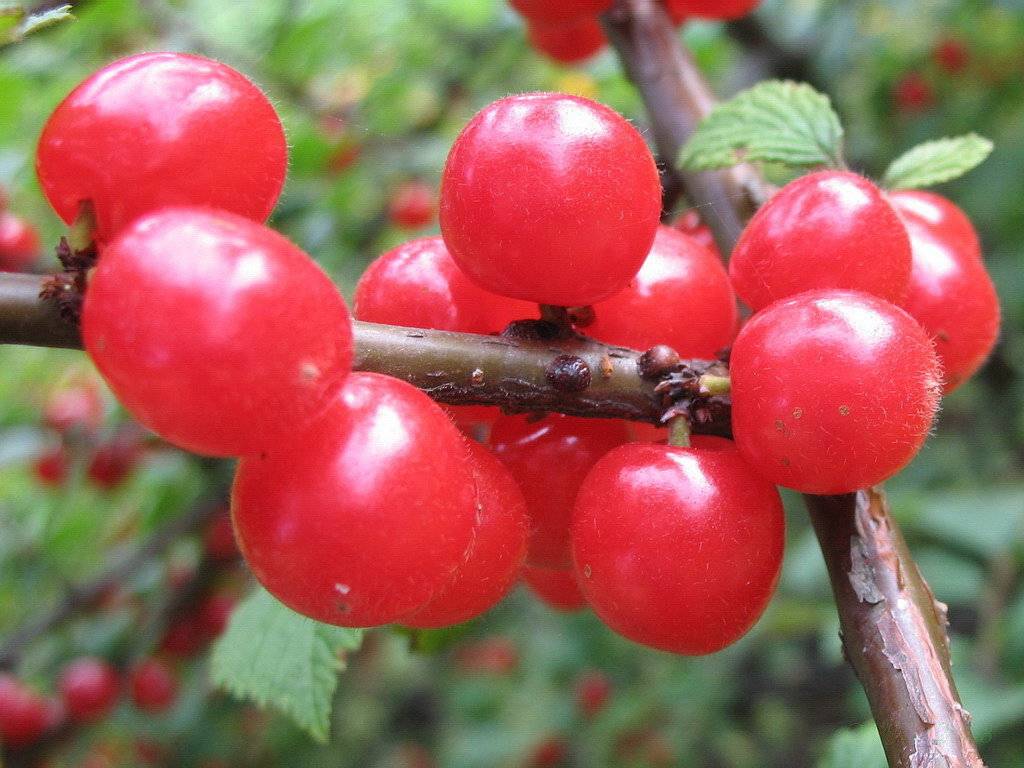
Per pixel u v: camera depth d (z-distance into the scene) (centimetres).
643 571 6
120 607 20
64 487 21
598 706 28
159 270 5
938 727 6
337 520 5
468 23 24
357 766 33
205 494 19
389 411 5
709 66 20
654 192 6
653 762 28
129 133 5
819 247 6
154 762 23
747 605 6
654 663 27
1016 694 15
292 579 5
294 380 5
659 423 7
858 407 6
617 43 10
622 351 7
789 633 26
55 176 5
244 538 5
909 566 6
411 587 5
